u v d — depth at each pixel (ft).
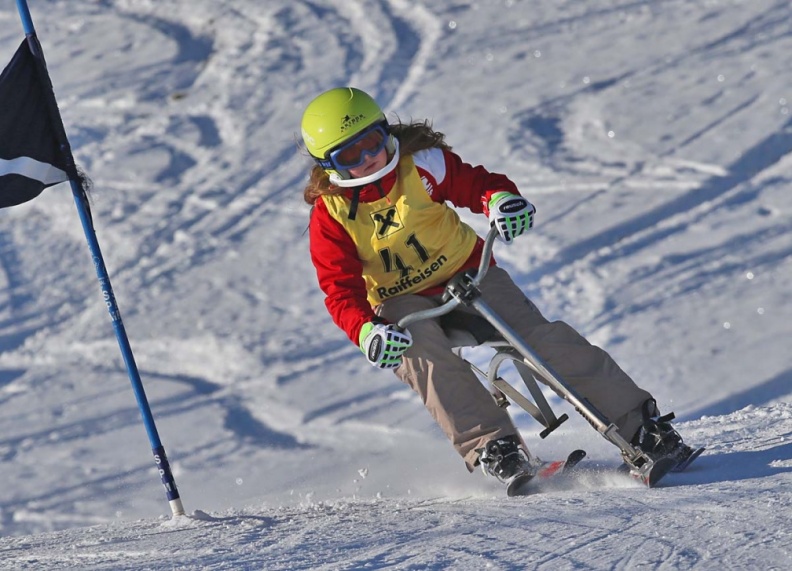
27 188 37.60
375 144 28.35
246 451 67.67
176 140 139.54
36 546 31.65
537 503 24.66
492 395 30.68
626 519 20.77
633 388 27.78
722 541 17.75
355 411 70.23
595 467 29.50
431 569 18.84
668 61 123.24
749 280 75.20
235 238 111.04
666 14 138.31
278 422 71.97
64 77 167.43
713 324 69.00
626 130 108.58
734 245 82.12
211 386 82.12
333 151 28.12
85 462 72.38
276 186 120.98
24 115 37.73
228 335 89.45
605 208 94.12
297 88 146.61
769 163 95.20
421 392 29.45
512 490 27.58
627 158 102.94
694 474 26.48
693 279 77.61
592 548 18.72
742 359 62.75
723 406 57.21
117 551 26.81
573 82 124.77
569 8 150.30
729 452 28.86
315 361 81.71
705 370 62.39
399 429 65.41
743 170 95.20
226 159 130.72
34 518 64.95
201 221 116.47
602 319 74.74
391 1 168.25
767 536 17.56
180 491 63.16
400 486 41.39
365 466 56.59
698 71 117.80
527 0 157.28
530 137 112.68
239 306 95.35
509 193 28.71
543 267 86.12
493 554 19.26
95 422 79.82
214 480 63.67
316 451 64.85
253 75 153.38
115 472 69.67
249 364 83.30
